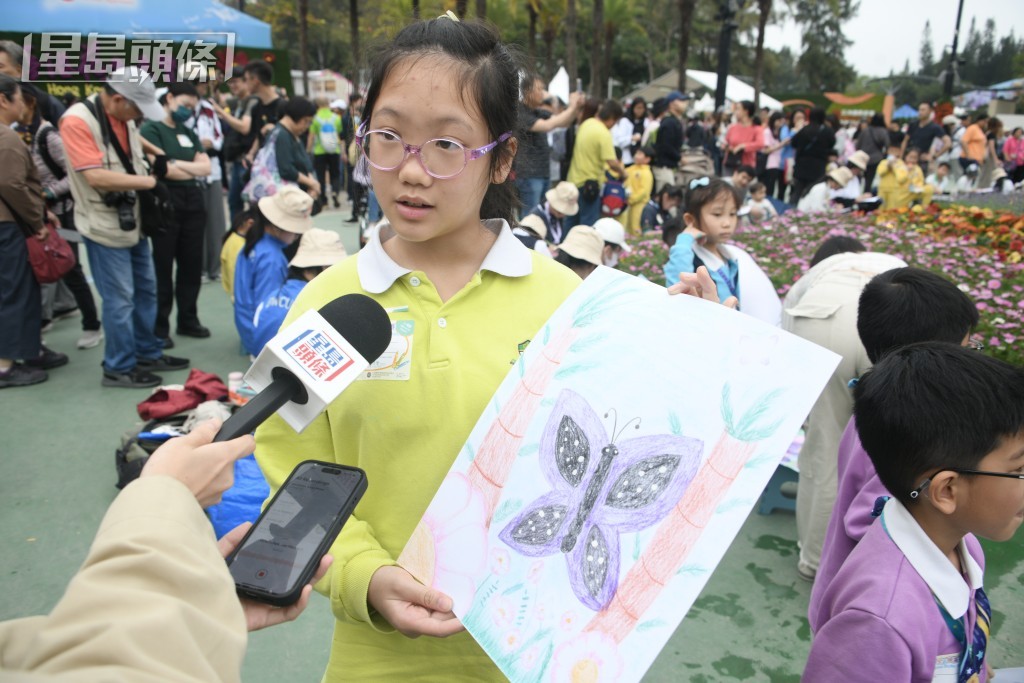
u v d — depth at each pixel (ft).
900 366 4.43
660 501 3.51
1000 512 4.14
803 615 8.91
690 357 3.75
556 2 98.17
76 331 17.93
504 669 3.50
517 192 4.70
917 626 4.07
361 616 3.87
